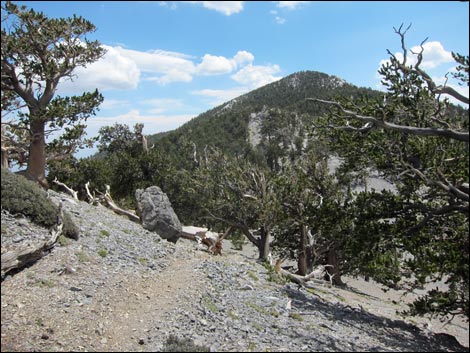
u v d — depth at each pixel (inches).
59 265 524.4
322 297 839.1
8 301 411.8
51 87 825.5
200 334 432.5
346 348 472.7
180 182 1886.1
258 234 1478.8
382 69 633.6
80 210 854.5
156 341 397.1
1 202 561.9
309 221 746.8
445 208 591.8
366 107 697.6
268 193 1364.4
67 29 843.4
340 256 1213.7
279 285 795.4
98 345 374.3
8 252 471.5
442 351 574.9
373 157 687.7
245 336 450.0
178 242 1098.7
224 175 1492.4
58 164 1316.4
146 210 976.3
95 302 463.2
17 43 759.7
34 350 344.5
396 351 509.7
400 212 656.4
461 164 618.5
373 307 925.2
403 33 597.9
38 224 594.6
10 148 786.8
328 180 1176.8
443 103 628.4
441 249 610.9
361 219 664.4
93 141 1024.2
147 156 1868.8
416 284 642.2
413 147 644.7
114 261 622.2
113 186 1814.7
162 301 515.5
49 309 416.2
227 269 783.1
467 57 585.3
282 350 422.9
